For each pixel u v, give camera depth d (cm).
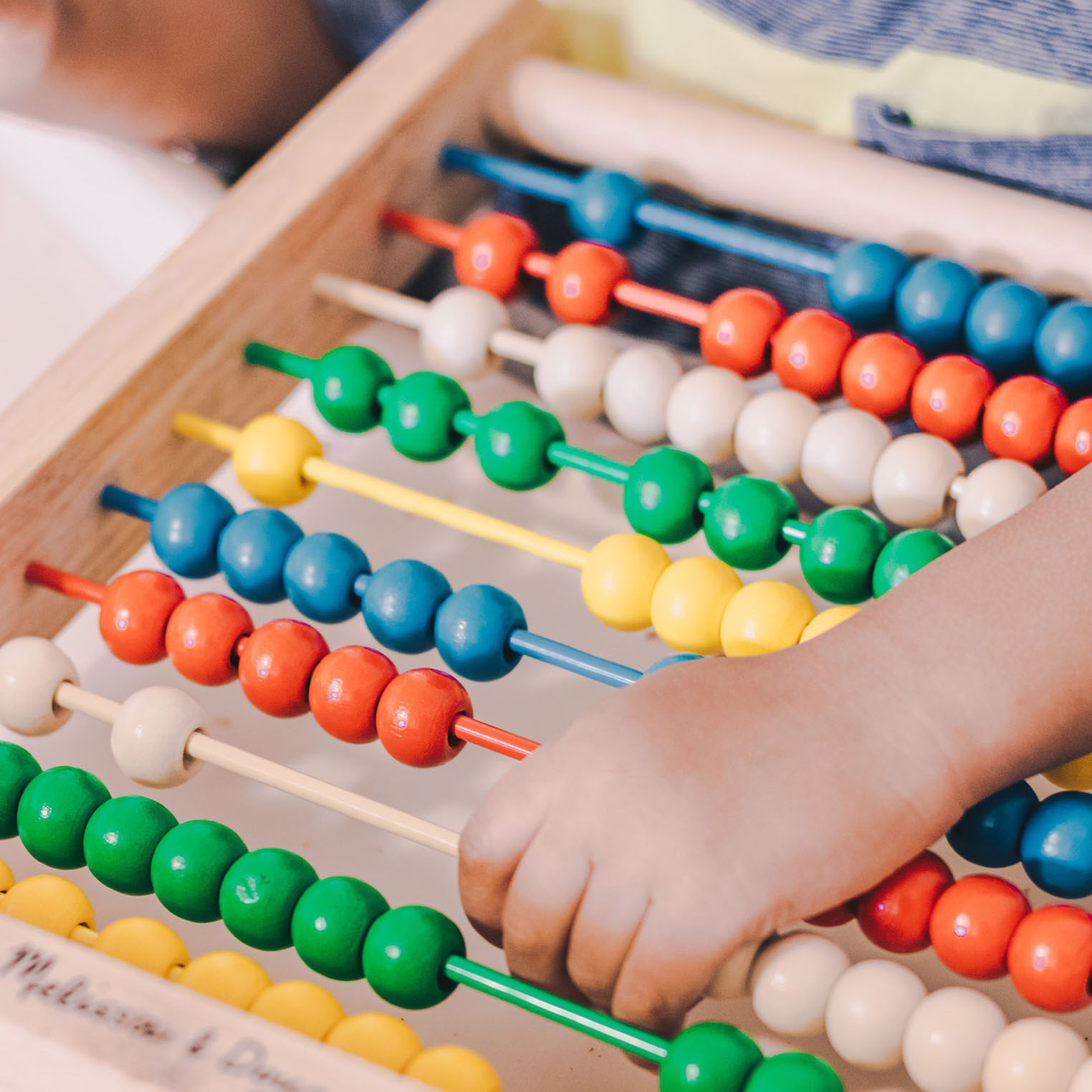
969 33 90
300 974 73
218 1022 52
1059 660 57
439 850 67
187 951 66
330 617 76
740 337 87
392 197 96
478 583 90
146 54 99
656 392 86
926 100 93
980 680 57
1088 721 58
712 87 101
